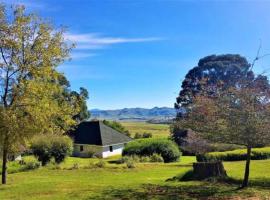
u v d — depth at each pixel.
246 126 16.78
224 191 17.59
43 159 39.22
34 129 21.80
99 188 19.95
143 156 39.94
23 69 21.69
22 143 22.38
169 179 22.61
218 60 63.84
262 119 16.78
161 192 18.03
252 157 35.34
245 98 16.97
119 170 30.14
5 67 21.56
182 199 16.25
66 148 40.56
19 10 21.52
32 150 39.38
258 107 16.78
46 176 28.11
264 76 17.50
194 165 21.92
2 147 23.69
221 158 34.94
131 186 20.17
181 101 60.66
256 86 17.16
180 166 32.19
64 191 19.55
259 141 17.02
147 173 27.95
